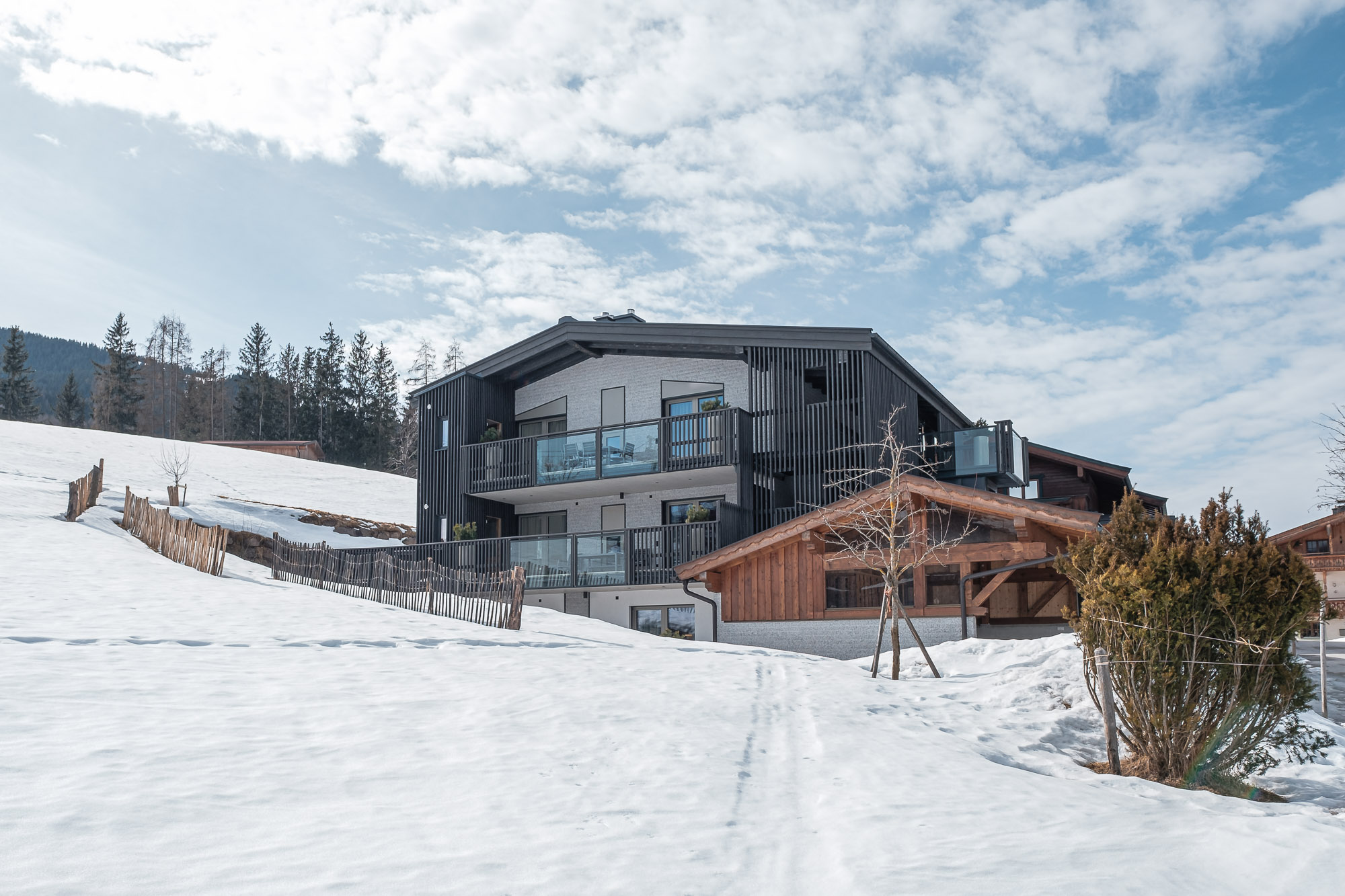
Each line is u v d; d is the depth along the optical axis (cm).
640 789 561
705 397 2361
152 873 364
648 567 2116
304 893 354
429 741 643
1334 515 2611
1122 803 605
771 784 606
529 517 2622
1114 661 808
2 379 9100
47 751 532
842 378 2059
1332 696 1071
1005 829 508
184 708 689
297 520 3350
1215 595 756
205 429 8725
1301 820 517
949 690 1108
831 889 400
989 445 2155
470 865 402
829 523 1761
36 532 1981
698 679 1095
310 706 735
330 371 8750
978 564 1662
